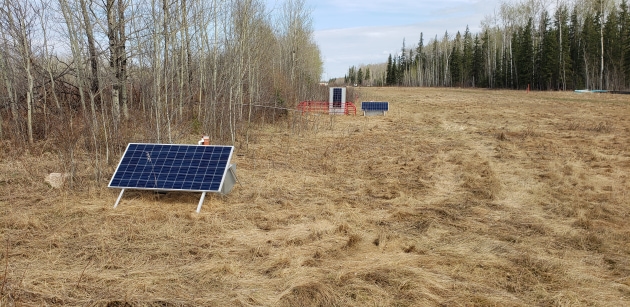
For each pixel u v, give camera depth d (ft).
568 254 16.52
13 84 35.40
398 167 32.42
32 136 33.71
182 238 17.31
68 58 39.34
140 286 13.37
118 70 35.96
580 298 13.15
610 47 163.53
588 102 103.55
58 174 23.82
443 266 15.31
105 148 30.76
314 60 139.23
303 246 16.84
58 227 18.03
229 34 45.83
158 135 29.37
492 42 246.88
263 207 21.50
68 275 13.92
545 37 181.68
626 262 15.81
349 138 47.62
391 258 15.89
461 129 56.34
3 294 12.55
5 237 16.83
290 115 63.16
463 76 270.26
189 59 46.06
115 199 21.81
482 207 22.59
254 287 13.58
